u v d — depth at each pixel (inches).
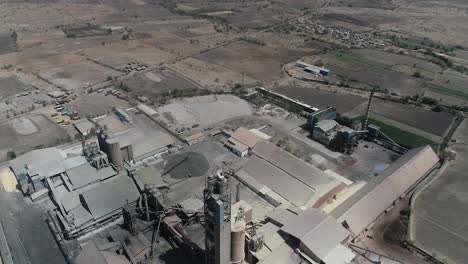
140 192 4035.4
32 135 5398.6
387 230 3772.1
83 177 4151.1
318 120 5590.6
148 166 4429.1
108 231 3700.8
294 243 3351.4
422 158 4662.9
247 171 4483.3
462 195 4296.3
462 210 4060.0
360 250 3476.9
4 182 4352.9
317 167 4766.2
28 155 4532.5
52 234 3656.5
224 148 5137.8
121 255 3280.0
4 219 3816.4
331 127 5364.2
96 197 3846.0
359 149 5231.3
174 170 4574.3
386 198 4015.8
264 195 4124.0
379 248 3545.8
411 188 4392.2
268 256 3198.8
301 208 3850.9
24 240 3575.3
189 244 3341.5
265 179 4308.6
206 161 4803.2
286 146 5236.2
